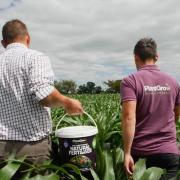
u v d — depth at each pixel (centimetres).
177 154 165
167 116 165
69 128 159
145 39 167
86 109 438
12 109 149
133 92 159
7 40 156
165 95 164
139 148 164
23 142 148
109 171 158
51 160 151
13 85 148
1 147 149
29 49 154
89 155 152
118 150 176
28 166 149
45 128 150
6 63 150
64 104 146
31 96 147
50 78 145
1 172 135
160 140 163
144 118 163
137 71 165
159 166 163
